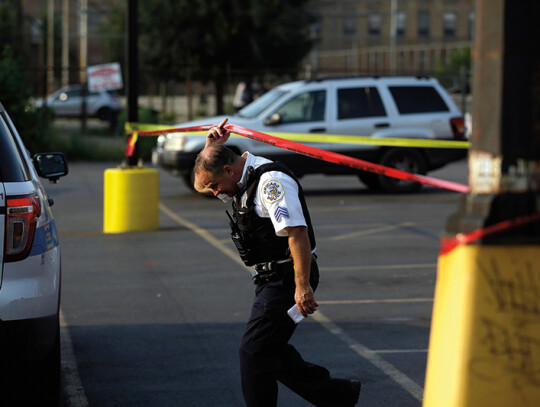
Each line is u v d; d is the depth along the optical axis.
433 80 36.22
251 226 8.51
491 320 5.19
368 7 149.38
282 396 11.08
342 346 13.29
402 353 12.89
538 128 5.12
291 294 8.51
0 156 9.41
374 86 35.16
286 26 83.75
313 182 41.47
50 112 53.44
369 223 27.41
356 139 10.30
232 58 82.25
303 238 8.20
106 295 17.05
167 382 11.55
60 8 140.50
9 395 9.50
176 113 90.81
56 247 10.05
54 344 9.53
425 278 18.73
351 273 19.31
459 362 5.22
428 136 35.31
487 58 5.12
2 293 9.03
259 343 8.49
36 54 123.12
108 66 50.09
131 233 25.11
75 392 11.14
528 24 5.04
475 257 5.20
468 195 5.32
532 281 5.17
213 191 8.59
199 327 14.52
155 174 25.55
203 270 19.61
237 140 33.25
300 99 34.47
